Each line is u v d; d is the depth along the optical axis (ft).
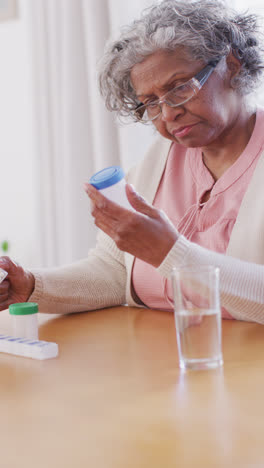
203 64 4.24
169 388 2.93
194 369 3.18
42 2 8.43
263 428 2.39
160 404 2.73
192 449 2.25
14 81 9.89
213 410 2.61
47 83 8.55
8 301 4.66
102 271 5.24
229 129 4.64
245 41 4.47
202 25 4.23
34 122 8.77
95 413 2.67
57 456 2.27
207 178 4.88
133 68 4.39
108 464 2.18
